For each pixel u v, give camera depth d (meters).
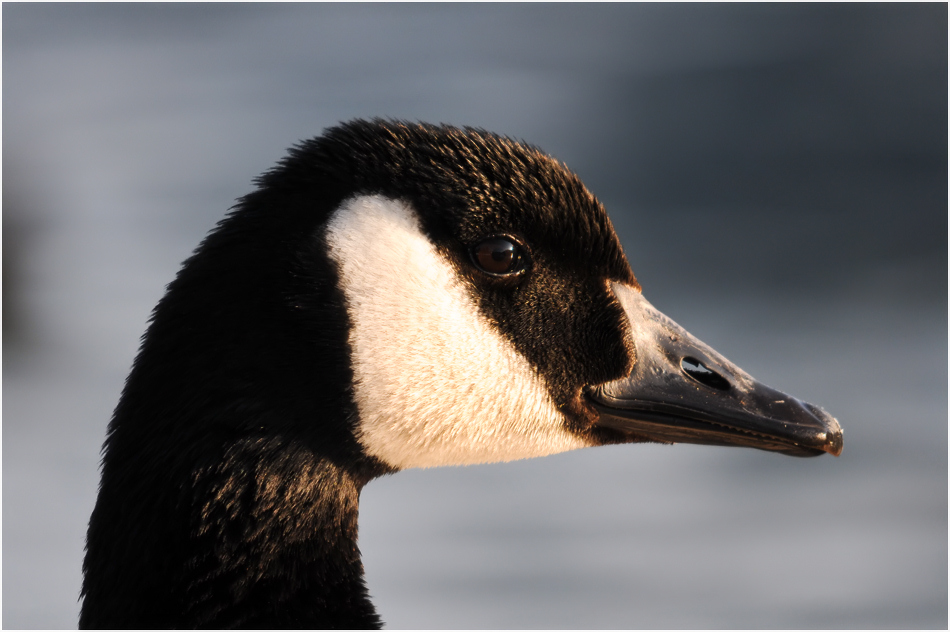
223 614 6.01
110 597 6.13
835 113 28.95
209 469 5.98
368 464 6.41
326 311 6.09
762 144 27.95
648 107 29.45
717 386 6.77
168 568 6.02
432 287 6.27
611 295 6.75
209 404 6.01
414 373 6.25
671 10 33.97
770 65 30.67
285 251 6.08
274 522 6.06
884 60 30.52
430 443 6.43
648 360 6.80
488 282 6.38
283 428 6.08
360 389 6.20
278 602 6.06
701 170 27.05
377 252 6.18
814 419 6.65
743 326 21.28
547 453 6.79
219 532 5.99
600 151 27.84
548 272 6.53
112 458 6.25
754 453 17.83
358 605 6.31
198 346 6.03
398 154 6.32
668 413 6.73
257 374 6.03
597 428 6.80
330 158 6.29
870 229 24.56
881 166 26.86
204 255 6.18
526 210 6.37
